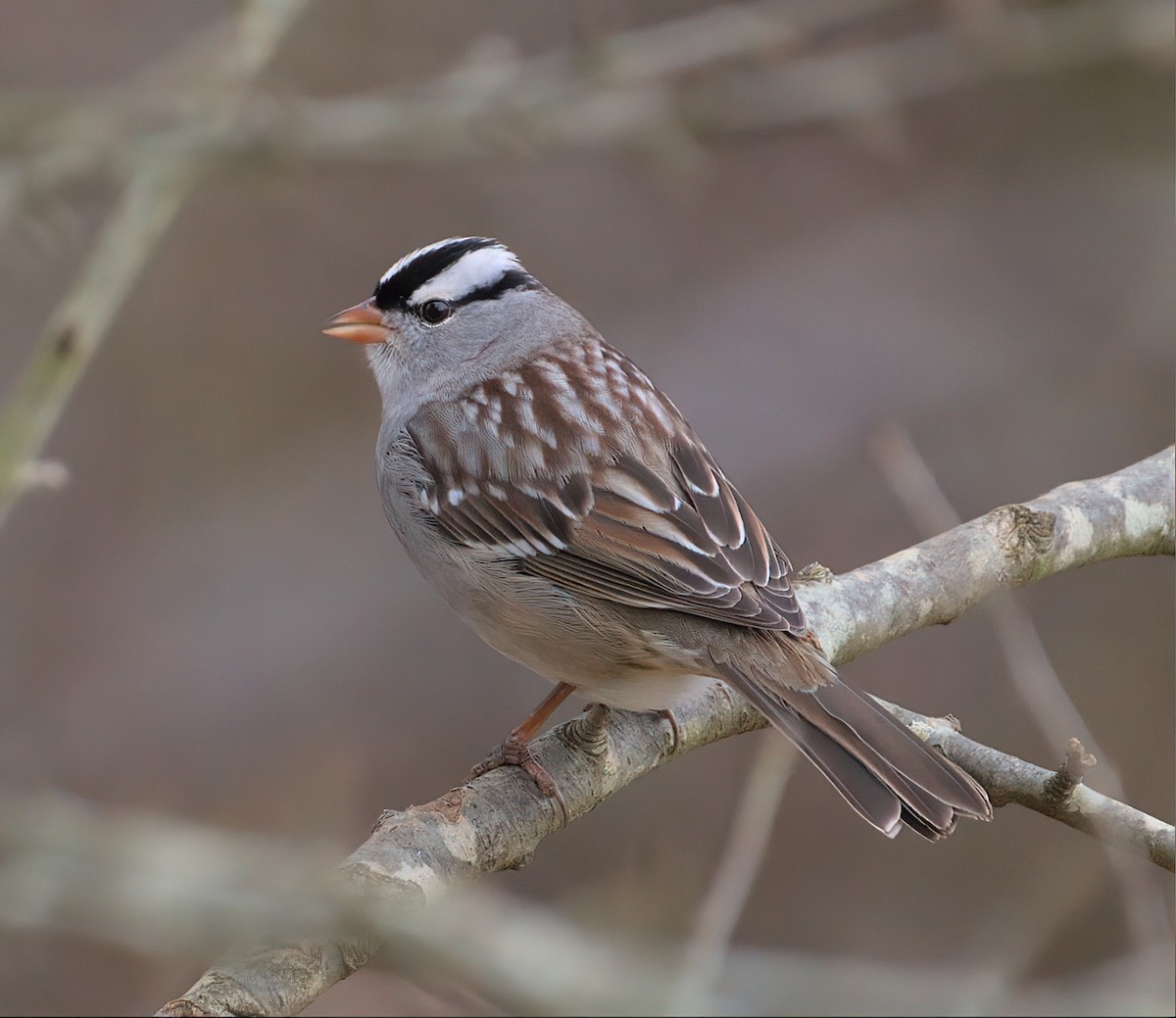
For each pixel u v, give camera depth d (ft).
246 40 31.99
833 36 42.32
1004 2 39.93
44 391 25.45
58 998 33.22
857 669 41.86
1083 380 45.65
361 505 45.50
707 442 44.55
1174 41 35.40
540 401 25.49
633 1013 16.67
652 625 23.11
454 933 16.35
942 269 47.16
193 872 15.26
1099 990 20.76
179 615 43.65
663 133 33.81
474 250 27.73
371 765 41.65
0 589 43.32
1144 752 40.83
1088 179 46.91
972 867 39.19
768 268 46.55
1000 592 24.25
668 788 39.78
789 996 18.71
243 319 46.50
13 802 15.17
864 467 44.32
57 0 45.78
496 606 24.77
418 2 45.93
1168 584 42.24
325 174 36.47
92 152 29.94
